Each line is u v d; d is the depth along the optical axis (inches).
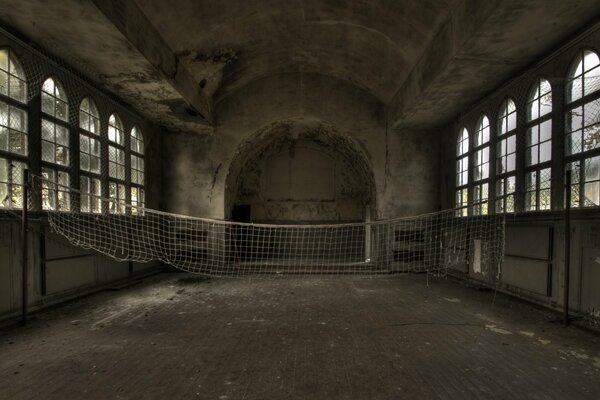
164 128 431.5
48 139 249.6
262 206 576.7
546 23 208.5
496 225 300.5
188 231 438.3
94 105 304.8
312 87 441.7
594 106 202.2
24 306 209.5
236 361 157.9
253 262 466.6
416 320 221.1
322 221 578.6
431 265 429.4
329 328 205.0
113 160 332.5
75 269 275.4
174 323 214.7
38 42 234.1
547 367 152.3
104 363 156.3
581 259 211.5
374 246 458.6
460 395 128.8
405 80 364.2
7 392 131.1
